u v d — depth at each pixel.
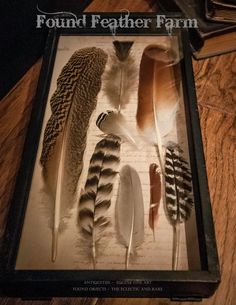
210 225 0.30
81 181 0.34
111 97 0.40
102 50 0.44
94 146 0.36
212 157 0.38
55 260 0.30
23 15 0.42
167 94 0.40
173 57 0.42
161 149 0.36
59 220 0.32
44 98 0.38
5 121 0.41
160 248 0.31
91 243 0.31
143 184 0.34
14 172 0.38
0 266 0.28
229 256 0.33
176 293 0.30
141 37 0.44
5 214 0.35
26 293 0.30
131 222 0.32
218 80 0.44
